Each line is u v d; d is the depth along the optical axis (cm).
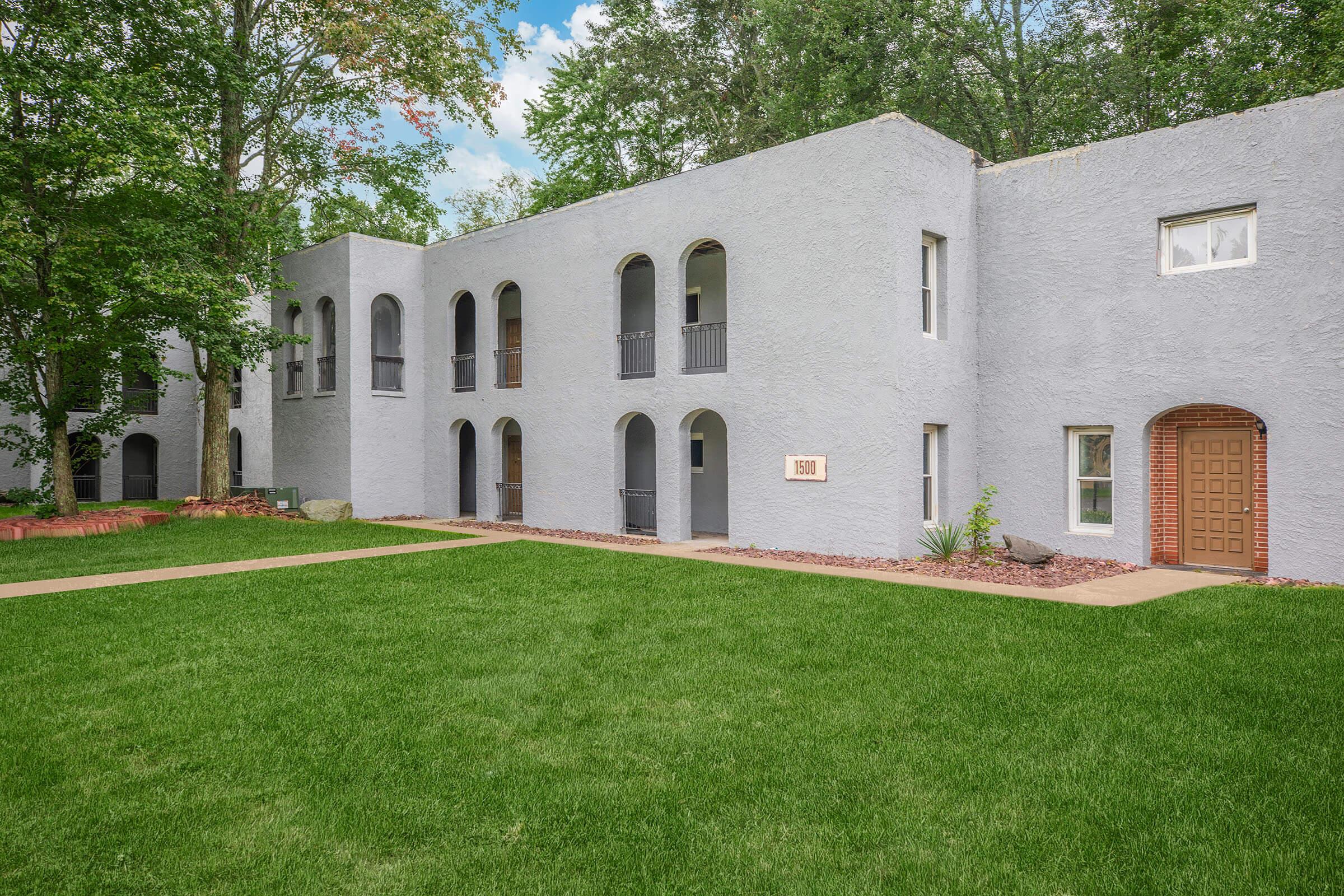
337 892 302
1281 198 937
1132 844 329
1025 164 1169
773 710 490
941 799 371
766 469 1227
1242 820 347
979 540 1133
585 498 1507
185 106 1556
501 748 436
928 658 593
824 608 766
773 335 1216
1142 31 1961
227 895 301
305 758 423
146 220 1402
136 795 383
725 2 2475
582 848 333
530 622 718
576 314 1520
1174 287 1020
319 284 1841
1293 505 925
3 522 1366
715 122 2622
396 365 1866
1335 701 487
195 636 671
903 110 2059
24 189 1348
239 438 2756
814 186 1162
